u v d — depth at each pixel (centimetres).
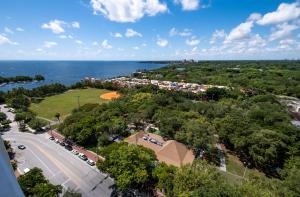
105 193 3566
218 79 16800
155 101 8225
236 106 8325
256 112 6638
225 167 4491
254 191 2705
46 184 2944
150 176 3688
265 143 4394
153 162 3912
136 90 11931
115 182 3788
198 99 11012
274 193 2803
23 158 4756
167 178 3303
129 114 6975
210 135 5050
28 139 5897
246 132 4997
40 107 9838
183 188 2988
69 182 3866
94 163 4500
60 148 5309
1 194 417
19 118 6931
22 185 2895
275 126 5703
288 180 3172
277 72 18738
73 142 5647
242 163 4691
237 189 2750
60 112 8925
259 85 13212
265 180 3241
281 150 4512
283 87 12488
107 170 3634
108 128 5753
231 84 14638
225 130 5350
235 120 5600
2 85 18412
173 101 8512
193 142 4781
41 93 12319
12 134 6272
